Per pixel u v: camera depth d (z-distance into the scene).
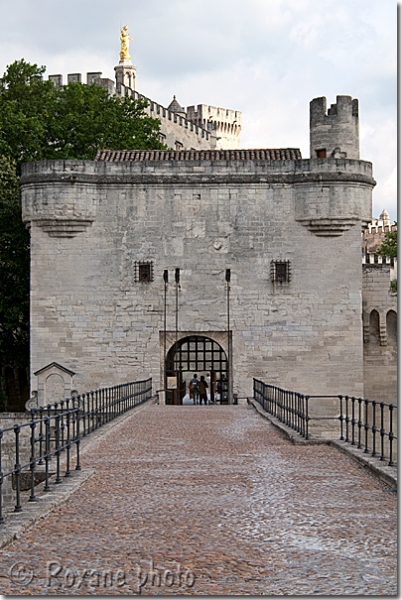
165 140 111.31
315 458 23.00
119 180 53.19
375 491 17.86
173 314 53.28
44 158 68.50
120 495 17.88
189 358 56.28
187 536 14.22
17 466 16.08
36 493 17.86
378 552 13.18
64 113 74.88
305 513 15.80
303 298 53.38
